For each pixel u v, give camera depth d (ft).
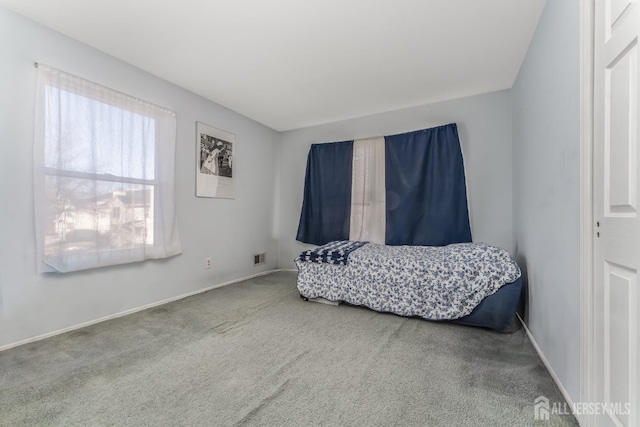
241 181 12.40
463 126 10.42
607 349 3.29
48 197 6.44
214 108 11.02
